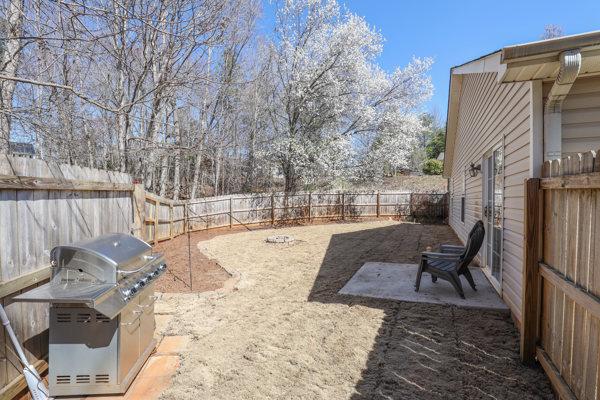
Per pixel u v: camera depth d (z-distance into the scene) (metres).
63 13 4.33
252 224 14.09
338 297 4.57
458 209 10.59
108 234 2.90
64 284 2.25
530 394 2.43
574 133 3.33
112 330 2.36
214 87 10.22
